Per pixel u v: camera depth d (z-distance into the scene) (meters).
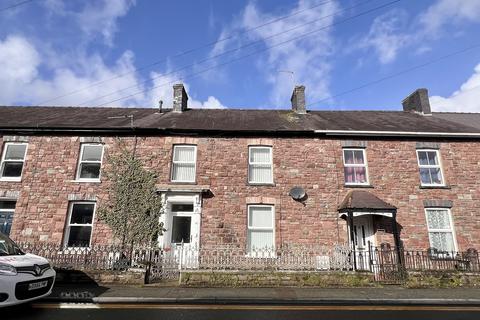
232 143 14.33
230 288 9.84
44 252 11.01
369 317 7.09
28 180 13.59
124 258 10.91
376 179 13.93
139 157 13.97
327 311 7.57
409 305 8.27
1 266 6.95
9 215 13.48
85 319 6.69
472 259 12.20
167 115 16.61
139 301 8.23
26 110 17.55
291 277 10.37
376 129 14.63
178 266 11.27
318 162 14.12
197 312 7.37
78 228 13.21
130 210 13.12
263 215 13.55
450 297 8.84
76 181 13.59
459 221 13.41
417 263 12.59
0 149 14.09
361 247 12.78
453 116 18.03
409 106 19.30
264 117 16.72
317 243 13.01
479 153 14.41
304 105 17.78
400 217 13.40
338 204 13.55
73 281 10.19
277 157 14.14
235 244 12.91
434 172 14.36
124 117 16.20
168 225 13.23
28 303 7.91
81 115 16.56
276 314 7.26
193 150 14.46
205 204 13.38
